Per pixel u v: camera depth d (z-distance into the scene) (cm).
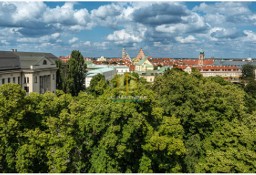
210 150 4222
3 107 3538
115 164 3419
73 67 12356
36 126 3775
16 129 3525
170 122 4188
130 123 3472
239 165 3506
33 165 3512
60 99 4072
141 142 3762
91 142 3553
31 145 3400
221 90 5581
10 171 3547
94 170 3441
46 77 11325
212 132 4691
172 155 3847
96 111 3547
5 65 9412
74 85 12375
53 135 3544
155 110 4228
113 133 3366
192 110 4769
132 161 3741
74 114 3759
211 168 3622
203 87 5403
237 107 5534
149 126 3900
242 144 4266
